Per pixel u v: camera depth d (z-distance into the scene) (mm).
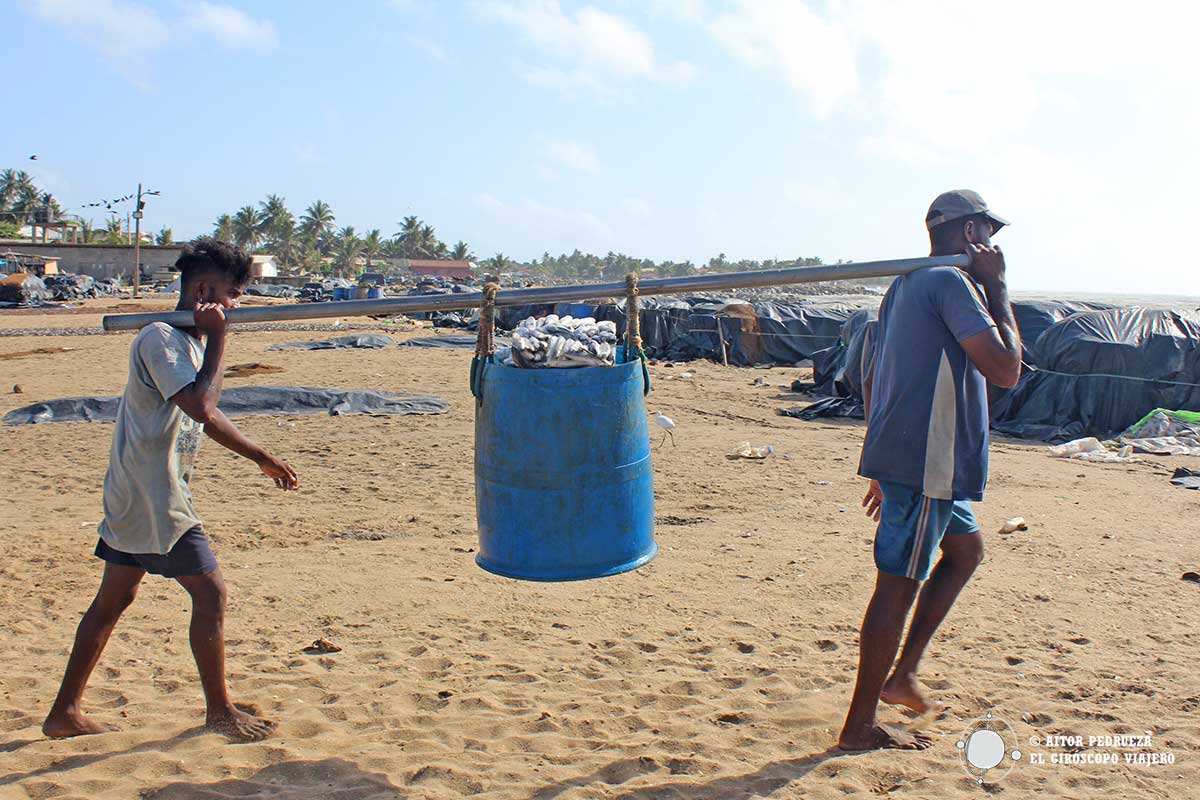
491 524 3949
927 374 3717
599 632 5527
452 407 16188
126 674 4805
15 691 4582
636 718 4312
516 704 4484
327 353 27109
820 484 10227
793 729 4188
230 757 3875
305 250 150875
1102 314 16656
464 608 5949
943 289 3711
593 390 3812
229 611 5852
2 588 6234
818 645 5289
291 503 9125
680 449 12562
